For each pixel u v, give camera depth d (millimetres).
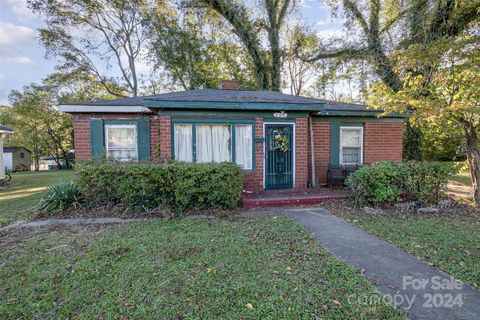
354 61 14062
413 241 3879
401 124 8906
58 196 5750
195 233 4234
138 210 5492
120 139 7633
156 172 5465
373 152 8766
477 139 6246
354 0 13117
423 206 5875
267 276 2832
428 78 6367
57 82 23125
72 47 18688
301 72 22328
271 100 6930
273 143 7383
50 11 16641
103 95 24172
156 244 3764
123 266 3088
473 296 2473
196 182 5570
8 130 12391
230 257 3307
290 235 4125
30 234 4340
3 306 2365
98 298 2471
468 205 6121
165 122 6664
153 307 2314
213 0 15633
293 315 2201
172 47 18469
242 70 20703
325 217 5195
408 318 2148
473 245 3701
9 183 12859
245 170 7168
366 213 5500
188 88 20125
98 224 4859
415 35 10023
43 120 27594
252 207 6016
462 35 6289
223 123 6973
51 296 2516
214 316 2197
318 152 8445
